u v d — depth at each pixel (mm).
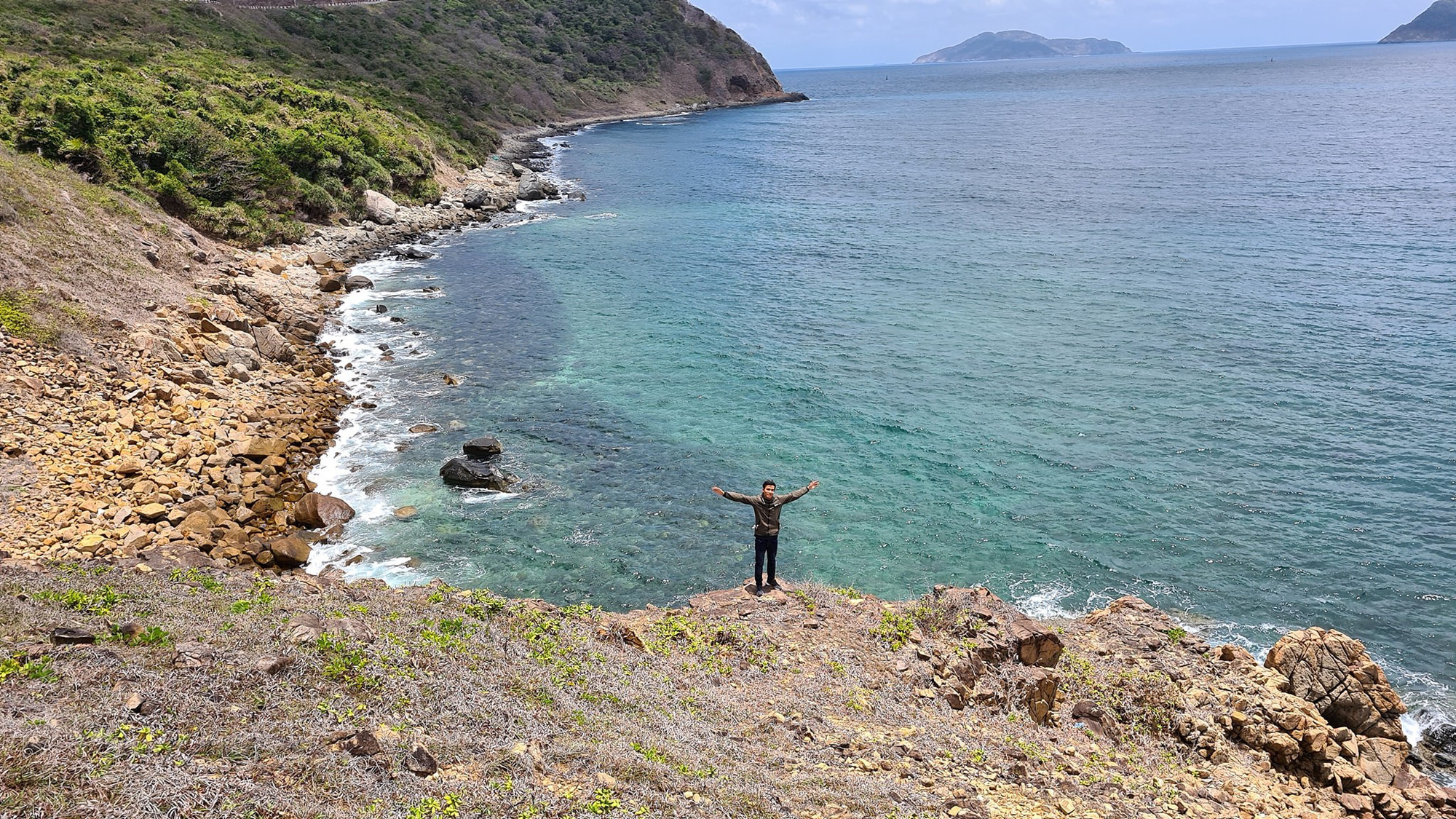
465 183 83875
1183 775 13914
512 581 23000
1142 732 15195
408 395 34750
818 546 25359
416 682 10758
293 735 9055
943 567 24484
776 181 95375
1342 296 46906
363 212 63688
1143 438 31828
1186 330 42719
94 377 28453
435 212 70625
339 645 11094
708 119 176000
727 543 25188
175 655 10156
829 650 15406
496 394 35219
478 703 10641
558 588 22781
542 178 95688
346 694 10188
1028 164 102812
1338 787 14812
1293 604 22922
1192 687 16281
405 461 29156
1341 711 16641
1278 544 25438
